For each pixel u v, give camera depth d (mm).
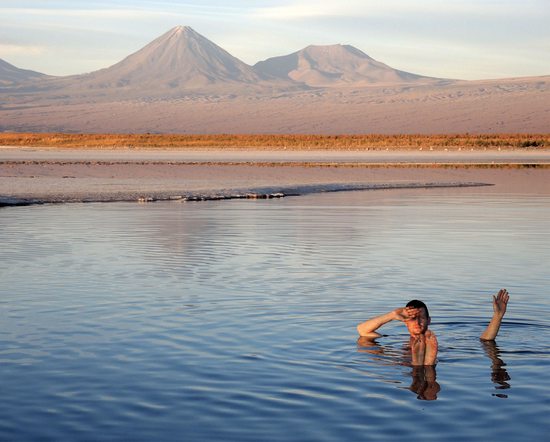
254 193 28906
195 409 6035
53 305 9555
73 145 95562
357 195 28766
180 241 15422
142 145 93438
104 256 13445
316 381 6699
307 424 5746
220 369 7004
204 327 8477
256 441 5438
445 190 31172
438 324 8648
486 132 131375
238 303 9672
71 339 7973
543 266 12398
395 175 40688
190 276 11508
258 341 7938
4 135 115000
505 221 19375
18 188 29766
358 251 14078
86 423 5754
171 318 8883
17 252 13906
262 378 6762
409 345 7836
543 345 7848
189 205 24266
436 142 87062
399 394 6395
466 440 5457
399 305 9562
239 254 13703
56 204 24438
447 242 15297
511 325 8594
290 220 19484
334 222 19047
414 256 13469
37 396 6309
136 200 25969
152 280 11195
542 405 6133
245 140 98812
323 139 98062
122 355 7418
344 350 7645
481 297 10016
